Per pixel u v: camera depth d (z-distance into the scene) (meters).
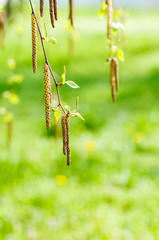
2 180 5.34
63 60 14.41
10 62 4.37
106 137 7.18
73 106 9.76
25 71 13.40
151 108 9.12
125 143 6.80
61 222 4.38
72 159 6.08
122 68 14.77
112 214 4.56
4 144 6.62
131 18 24.33
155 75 12.74
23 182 5.32
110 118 8.59
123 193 5.06
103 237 4.06
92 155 6.19
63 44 15.00
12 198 4.87
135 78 12.84
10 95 4.38
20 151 6.29
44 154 6.23
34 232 4.18
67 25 3.27
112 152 6.40
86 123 8.20
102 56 16.47
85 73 14.16
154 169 5.71
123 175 5.54
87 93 11.16
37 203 4.79
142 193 5.03
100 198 4.95
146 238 4.02
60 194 5.01
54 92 3.57
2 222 4.28
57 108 1.72
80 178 5.52
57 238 4.09
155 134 7.20
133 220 4.41
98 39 18.84
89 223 4.36
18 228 4.21
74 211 4.61
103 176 5.54
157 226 4.22
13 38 15.18
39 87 11.55
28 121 8.16
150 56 16.14
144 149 6.51
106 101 10.20
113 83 2.42
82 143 6.82
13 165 5.66
